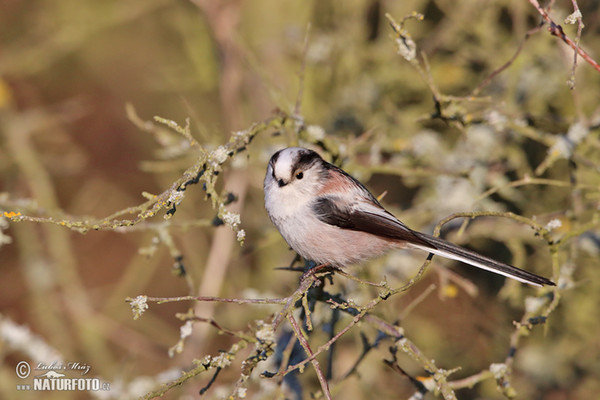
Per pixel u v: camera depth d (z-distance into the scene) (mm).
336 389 7531
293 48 11961
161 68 13055
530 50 10477
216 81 12602
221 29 11633
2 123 11578
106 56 13836
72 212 13273
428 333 11312
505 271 7242
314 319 8406
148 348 11406
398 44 7789
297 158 8109
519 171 10820
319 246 8148
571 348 10828
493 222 10312
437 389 6695
